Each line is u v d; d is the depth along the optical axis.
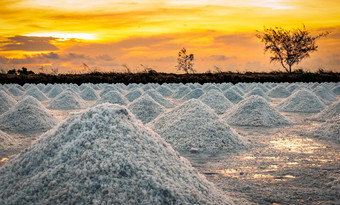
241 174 5.44
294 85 26.17
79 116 4.44
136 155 3.81
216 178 5.23
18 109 10.89
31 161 4.04
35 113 10.80
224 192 4.56
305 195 4.48
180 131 7.97
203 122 8.12
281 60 47.38
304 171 5.59
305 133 9.26
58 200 3.32
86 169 3.54
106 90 23.78
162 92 25.11
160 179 3.58
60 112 14.47
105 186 3.37
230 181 5.08
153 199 3.36
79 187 3.40
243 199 4.30
